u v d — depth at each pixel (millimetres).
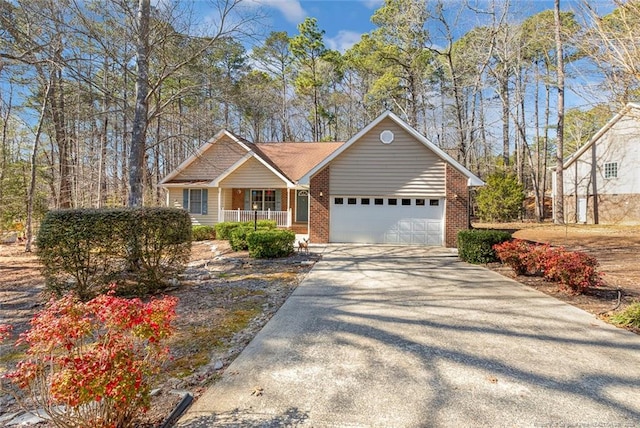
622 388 3283
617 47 7125
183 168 19578
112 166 21125
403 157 13648
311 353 4043
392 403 3004
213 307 5879
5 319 5219
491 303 6141
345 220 13992
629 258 10172
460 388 3262
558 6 15789
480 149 31391
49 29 9383
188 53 11156
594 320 5242
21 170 16422
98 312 2492
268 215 17922
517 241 8898
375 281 7863
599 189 21141
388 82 24453
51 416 2275
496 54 21469
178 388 3236
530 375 3521
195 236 16688
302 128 37219
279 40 31531
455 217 13359
